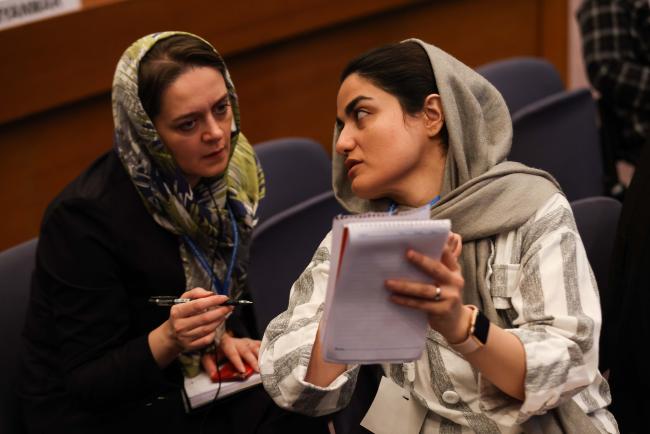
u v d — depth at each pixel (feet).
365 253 5.13
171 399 8.29
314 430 7.81
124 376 7.84
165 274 8.27
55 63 12.56
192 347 7.76
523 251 6.52
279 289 9.73
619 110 14.20
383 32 16.47
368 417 6.86
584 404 6.56
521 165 6.86
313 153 11.44
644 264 7.73
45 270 8.10
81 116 13.32
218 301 7.65
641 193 7.79
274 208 10.98
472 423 6.50
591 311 6.24
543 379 5.86
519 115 11.58
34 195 13.16
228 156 8.35
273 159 11.10
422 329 5.50
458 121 6.56
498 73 13.19
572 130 11.98
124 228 8.13
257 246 9.51
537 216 6.55
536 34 18.54
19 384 8.50
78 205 8.05
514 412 6.08
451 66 6.72
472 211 6.57
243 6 14.29
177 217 8.26
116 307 8.10
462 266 6.62
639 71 13.92
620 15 14.25
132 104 7.91
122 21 13.02
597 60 14.28
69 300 8.02
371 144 6.56
